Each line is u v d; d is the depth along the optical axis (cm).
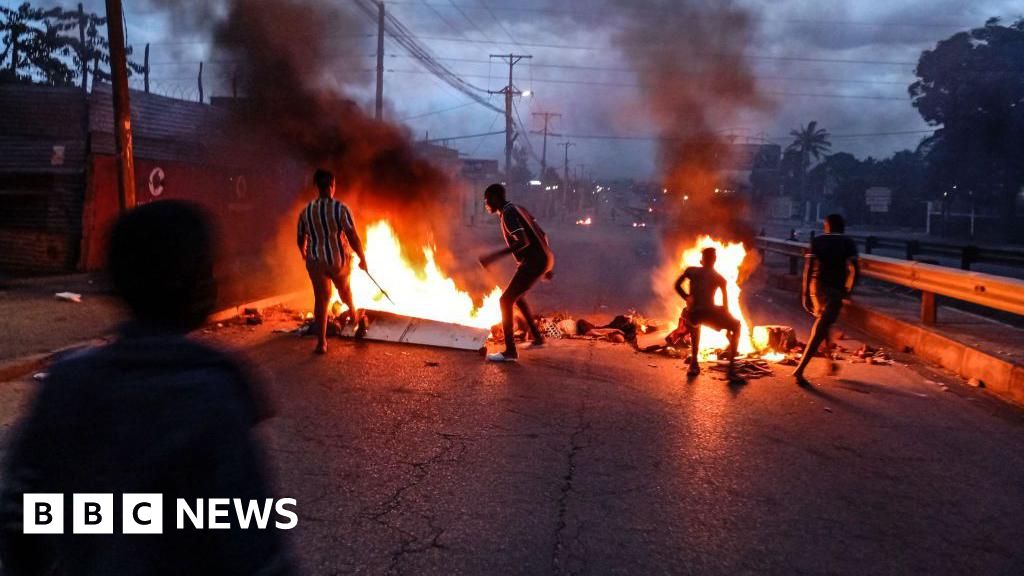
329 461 546
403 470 533
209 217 200
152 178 1636
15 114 1505
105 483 171
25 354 758
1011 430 676
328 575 388
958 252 1520
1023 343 918
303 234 873
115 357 176
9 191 1452
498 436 612
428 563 404
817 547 440
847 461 584
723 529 459
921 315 1087
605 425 650
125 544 173
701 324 842
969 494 527
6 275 1388
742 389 789
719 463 570
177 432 171
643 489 514
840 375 867
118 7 1197
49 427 173
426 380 777
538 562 410
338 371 803
